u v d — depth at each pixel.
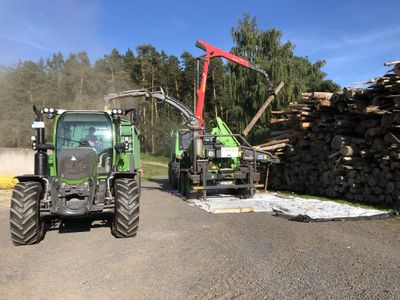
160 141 49.91
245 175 12.14
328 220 8.15
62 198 6.68
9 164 25.27
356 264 5.20
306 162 13.02
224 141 12.86
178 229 7.74
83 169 6.79
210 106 52.00
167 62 64.44
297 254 5.73
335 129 11.38
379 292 4.26
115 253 6.06
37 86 58.22
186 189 13.15
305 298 4.16
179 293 4.39
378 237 6.62
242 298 4.21
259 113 16.28
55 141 8.03
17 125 51.91
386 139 9.55
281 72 28.19
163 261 5.59
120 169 9.06
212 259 5.62
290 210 9.31
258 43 30.91
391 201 9.75
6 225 9.01
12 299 4.33
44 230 7.54
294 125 13.96
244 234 7.12
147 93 16.39
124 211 6.94
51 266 5.50
